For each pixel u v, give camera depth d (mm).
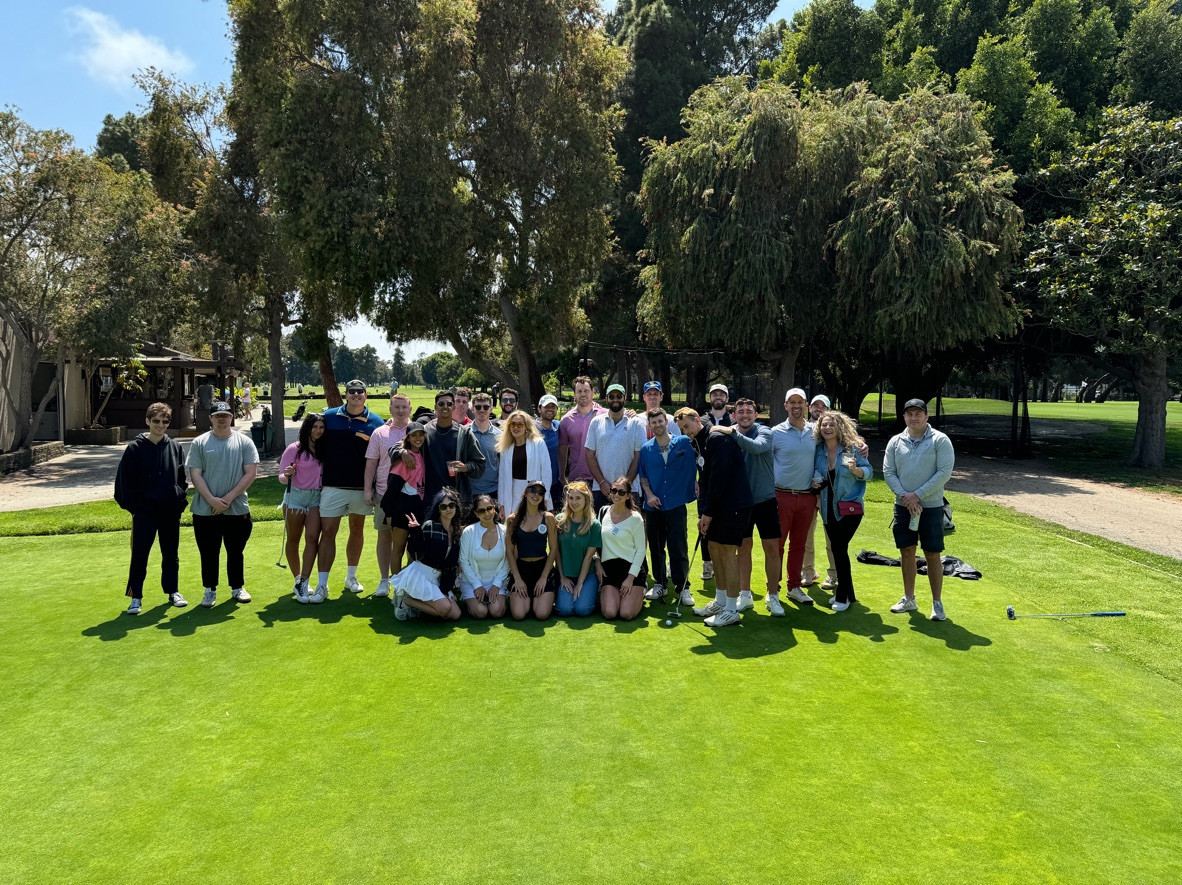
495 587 6438
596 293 30469
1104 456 21359
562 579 6582
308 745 4086
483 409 7230
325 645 5656
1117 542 10156
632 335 31172
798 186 18750
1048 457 21125
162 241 20719
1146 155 17922
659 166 19562
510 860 3113
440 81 18172
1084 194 18859
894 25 26031
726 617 6168
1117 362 20484
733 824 3375
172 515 6641
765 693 4801
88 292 19828
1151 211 16688
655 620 6379
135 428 28891
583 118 20078
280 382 22984
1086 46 21969
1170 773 3887
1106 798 3645
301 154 17672
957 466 19219
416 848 3193
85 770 3840
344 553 9102
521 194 20469
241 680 4977
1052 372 50500
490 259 20828
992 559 8945
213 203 20984
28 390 20453
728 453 6105
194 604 6820
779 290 18766
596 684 4914
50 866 3084
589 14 20578
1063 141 20000
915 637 5953
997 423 31484
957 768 3900
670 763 3902
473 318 20547
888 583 7758
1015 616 6551
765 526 6457
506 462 7031
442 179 18484
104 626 6133
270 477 17672
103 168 19875
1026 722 4449
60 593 7211
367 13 17500
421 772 3799
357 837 3270
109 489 15789
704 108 19938
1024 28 22688
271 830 3326
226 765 3877
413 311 19359
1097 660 5516
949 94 19406
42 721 4387
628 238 30141
